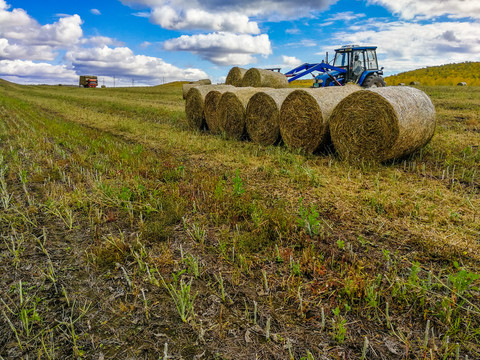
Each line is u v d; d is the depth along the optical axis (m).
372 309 2.36
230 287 2.66
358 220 3.70
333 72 14.77
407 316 2.29
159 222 3.76
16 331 2.21
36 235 3.54
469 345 2.04
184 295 2.46
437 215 3.71
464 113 10.72
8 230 3.64
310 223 3.27
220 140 8.38
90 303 2.51
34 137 8.53
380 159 5.58
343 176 5.20
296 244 3.21
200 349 2.07
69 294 2.62
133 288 2.66
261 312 2.37
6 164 6.07
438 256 2.97
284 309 2.40
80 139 8.50
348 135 5.95
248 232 3.49
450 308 2.23
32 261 3.06
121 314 2.39
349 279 2.55
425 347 2.01
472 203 4.03
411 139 5.48
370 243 3.21
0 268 2.96
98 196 4.46
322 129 6.44
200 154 6.92
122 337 2.18
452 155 5.90
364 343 1.95
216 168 5.88
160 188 4.74
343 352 2.02
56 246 3.33
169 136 8.77
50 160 6.23
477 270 2.73
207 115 9.69
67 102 21.95
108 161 6.27
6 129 10.24
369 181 4.91
